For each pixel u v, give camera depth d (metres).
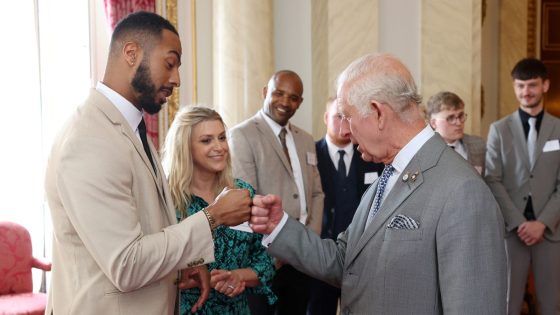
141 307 1.84
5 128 4.47
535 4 7.55
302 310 3.83
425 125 1.89
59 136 1.81
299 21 5.52
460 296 1.66
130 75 1.89
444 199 1.74
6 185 4.48
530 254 4.45
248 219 2.05
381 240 1.84
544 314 4.38
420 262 1.75
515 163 4.51
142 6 4.68
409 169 1.84
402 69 1.86
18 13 4.47
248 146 3.69
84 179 1.70
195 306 2.24
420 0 5.38
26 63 4.50
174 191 2.57
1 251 4.18
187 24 5.10
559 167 4.42
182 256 1.82
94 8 4.78
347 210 4.05
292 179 3.76
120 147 1.79
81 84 4.78
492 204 1.72
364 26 5.21
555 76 7.78
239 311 2.57
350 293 1.92
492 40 7.42
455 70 5.34
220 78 5.08
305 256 2.11
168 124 4.98
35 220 4.55
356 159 4.11
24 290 4.24
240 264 2.59
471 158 4.40
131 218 1.75
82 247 1.79
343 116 1.91
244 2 5.02
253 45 5.04
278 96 3.84
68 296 1.80
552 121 4.49
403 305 1.77
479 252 1.67
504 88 7.45
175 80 1.95
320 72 5.33
